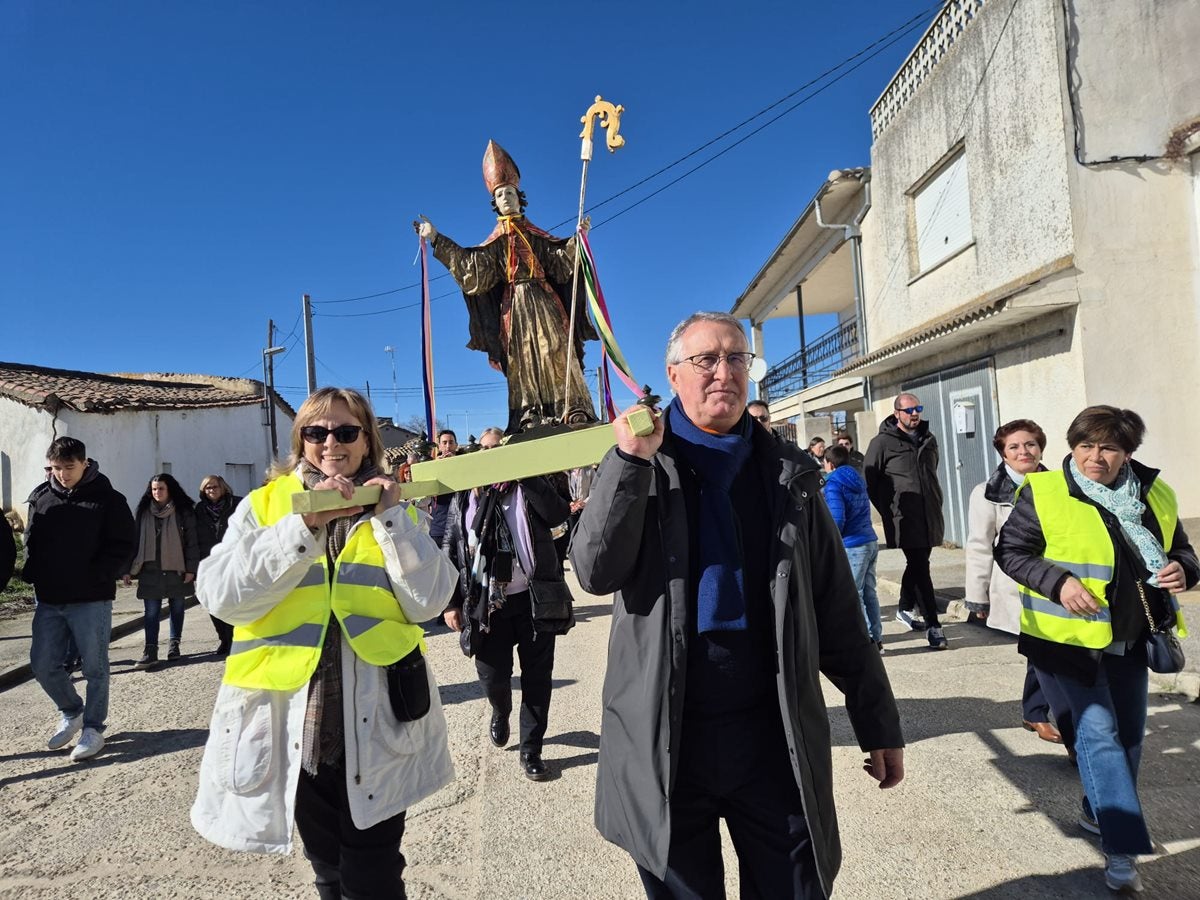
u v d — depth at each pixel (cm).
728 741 180
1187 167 794
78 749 446
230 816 193
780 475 187
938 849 294
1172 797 322
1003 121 891
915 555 590
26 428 1403
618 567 178
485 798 358
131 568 693
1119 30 796
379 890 198
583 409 445
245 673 198
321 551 200
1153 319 786
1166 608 267
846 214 1396
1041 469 393
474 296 471
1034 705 374
